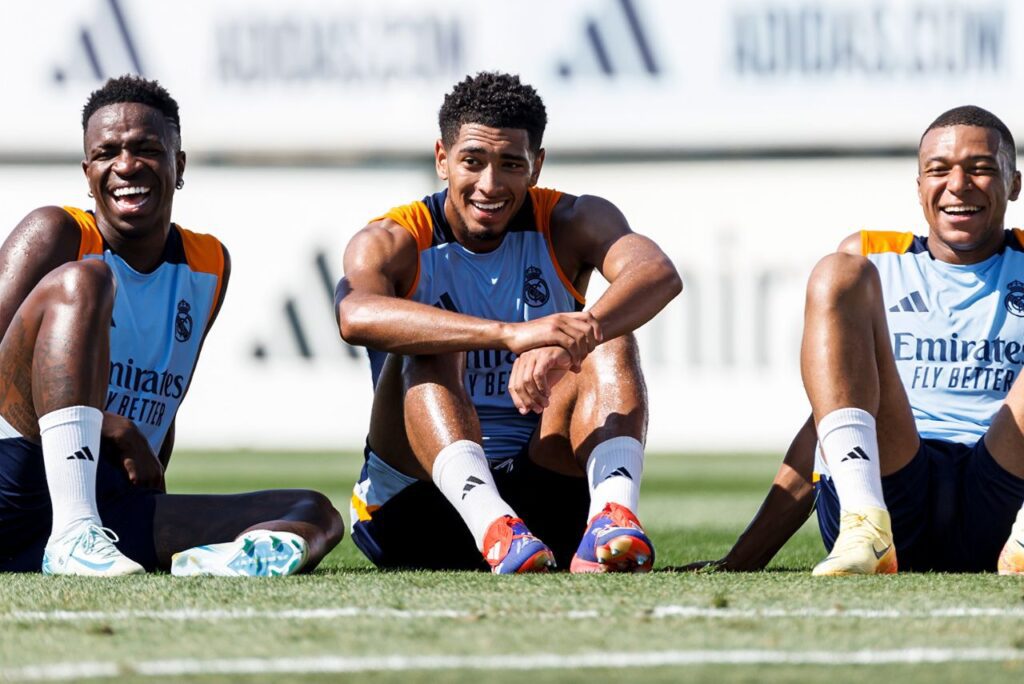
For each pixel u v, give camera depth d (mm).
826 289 12484
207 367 50625
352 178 51719
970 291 14328
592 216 14758
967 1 49562
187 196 51719
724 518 25672
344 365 50375
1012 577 11820
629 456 12797
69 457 12570
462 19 51875
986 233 14281
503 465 14031
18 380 12945
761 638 8516
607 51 51438
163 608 9820
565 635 8609
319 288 51219
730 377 49062
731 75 50812
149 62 52562
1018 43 49312
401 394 13281
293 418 50406
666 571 12969
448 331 12859
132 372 14430
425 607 9766
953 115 14273
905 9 49906
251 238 51438
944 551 13828
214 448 50438
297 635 8617
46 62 52469
